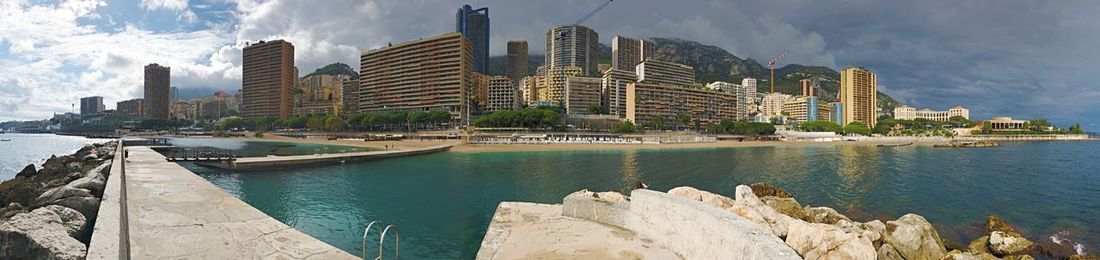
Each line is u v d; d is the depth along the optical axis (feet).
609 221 38.32
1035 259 52.54
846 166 178.70
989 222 67.41
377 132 497.05
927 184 122.62
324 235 55.21
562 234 35.24
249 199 81.97
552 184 112.06
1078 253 55.31
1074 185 121.90
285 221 63.36
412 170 138.62
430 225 61.36
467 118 509.35
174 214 41.57
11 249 31.14
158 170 78.38
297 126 592.60
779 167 172.14
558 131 469.57
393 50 605.73
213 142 417.69
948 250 53.62
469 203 80.02
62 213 40.52
